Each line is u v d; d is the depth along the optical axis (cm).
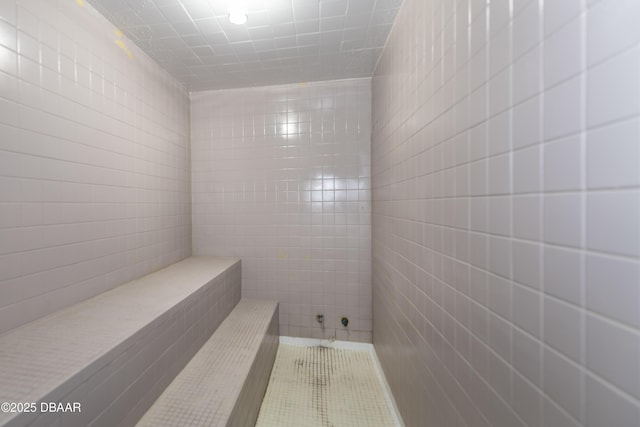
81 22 121
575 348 44
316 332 219
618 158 38
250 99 220
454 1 81
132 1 125
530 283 53
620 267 38
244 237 223
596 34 41
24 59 96
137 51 161
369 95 209
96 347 83
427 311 104
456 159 81
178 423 95
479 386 70
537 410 52
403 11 129
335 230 216
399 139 136
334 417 143
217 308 170
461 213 78
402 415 134
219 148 222
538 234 51
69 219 114
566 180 46
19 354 79
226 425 96
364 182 212
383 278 172
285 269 221
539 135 51
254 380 137
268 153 220
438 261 94
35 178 100
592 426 42
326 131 214
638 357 36
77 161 118
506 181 60
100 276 132
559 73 46
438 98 92
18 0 94
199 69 189
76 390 71
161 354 109
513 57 57
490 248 66
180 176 208
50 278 106
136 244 159
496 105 62
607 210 39
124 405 88
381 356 179
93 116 127
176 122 203
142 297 129
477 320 71
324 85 212
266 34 153
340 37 156
